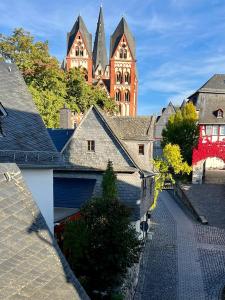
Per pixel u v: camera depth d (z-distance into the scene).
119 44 78.44
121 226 12.38
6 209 6.43
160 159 37.69
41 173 13.80
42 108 33.78
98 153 20.30
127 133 22.83
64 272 5.88
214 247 22.14
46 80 36.81
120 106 80.00
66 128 25.39
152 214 30.70
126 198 19.56
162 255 20.58
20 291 5.02
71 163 20.42
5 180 7.12
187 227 26.72
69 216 15.21
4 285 4.96
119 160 19.94
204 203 32.75
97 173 20.14
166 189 42.88
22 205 6.77
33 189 13.62
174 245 22.41
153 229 25.94
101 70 87.38
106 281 12.52
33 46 36.31
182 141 45.19
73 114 44.75
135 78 81.62
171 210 32.44
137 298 15.27
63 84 39.97
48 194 14.06
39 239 6.25
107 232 12.32
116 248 12.27
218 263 19.44
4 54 35.91
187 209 32.84
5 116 14.48
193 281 17.11
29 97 16.52
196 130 44.72
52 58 37.69
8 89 16.16
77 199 17.83
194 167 40.97
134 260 12.93
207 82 47.81
